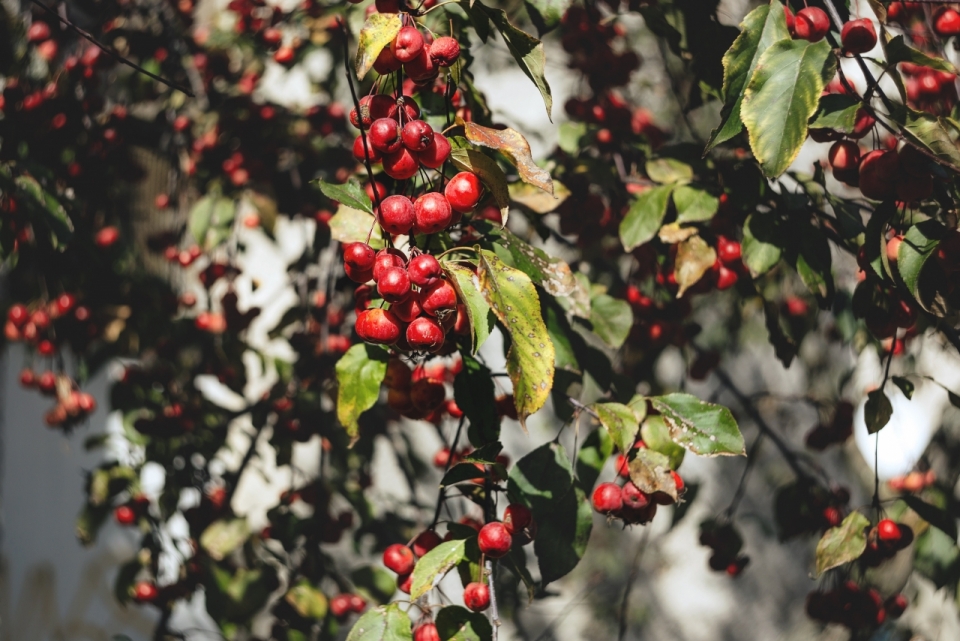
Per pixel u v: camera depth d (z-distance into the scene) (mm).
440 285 843
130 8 1338
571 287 912
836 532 969
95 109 1272
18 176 1112
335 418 1294
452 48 852
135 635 2039
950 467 1147
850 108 937
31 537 1870
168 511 1304
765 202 1021
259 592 1248
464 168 862
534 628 1918
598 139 1126
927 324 1065
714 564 1196
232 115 1323
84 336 1320
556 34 1270
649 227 1026
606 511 908
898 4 1042
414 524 1447
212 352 1373
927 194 942
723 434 910
